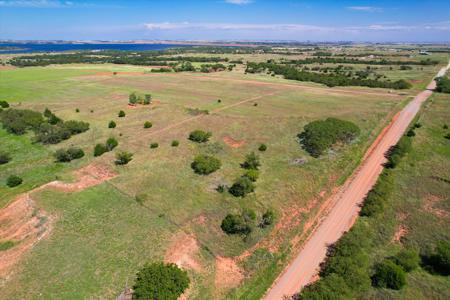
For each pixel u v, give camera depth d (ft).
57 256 95.09
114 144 172.14
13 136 196.75
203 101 265.13
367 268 91.20
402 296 81.76
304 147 171.01
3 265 93.56
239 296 84.28
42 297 81.76
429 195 129.18
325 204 124.36
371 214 115.85
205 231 106.11
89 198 124.06
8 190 137.49
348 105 251.80
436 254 92.73
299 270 92.63
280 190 129.49
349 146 172.86
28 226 110.11
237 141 181.98
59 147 179.01
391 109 239.30
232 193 126.82
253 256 96.53
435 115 227.81
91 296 81.92
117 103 260.83
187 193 127.34
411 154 166.30
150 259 93.61
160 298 76.74
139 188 130.82
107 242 100.22
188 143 177.37
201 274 90.12
